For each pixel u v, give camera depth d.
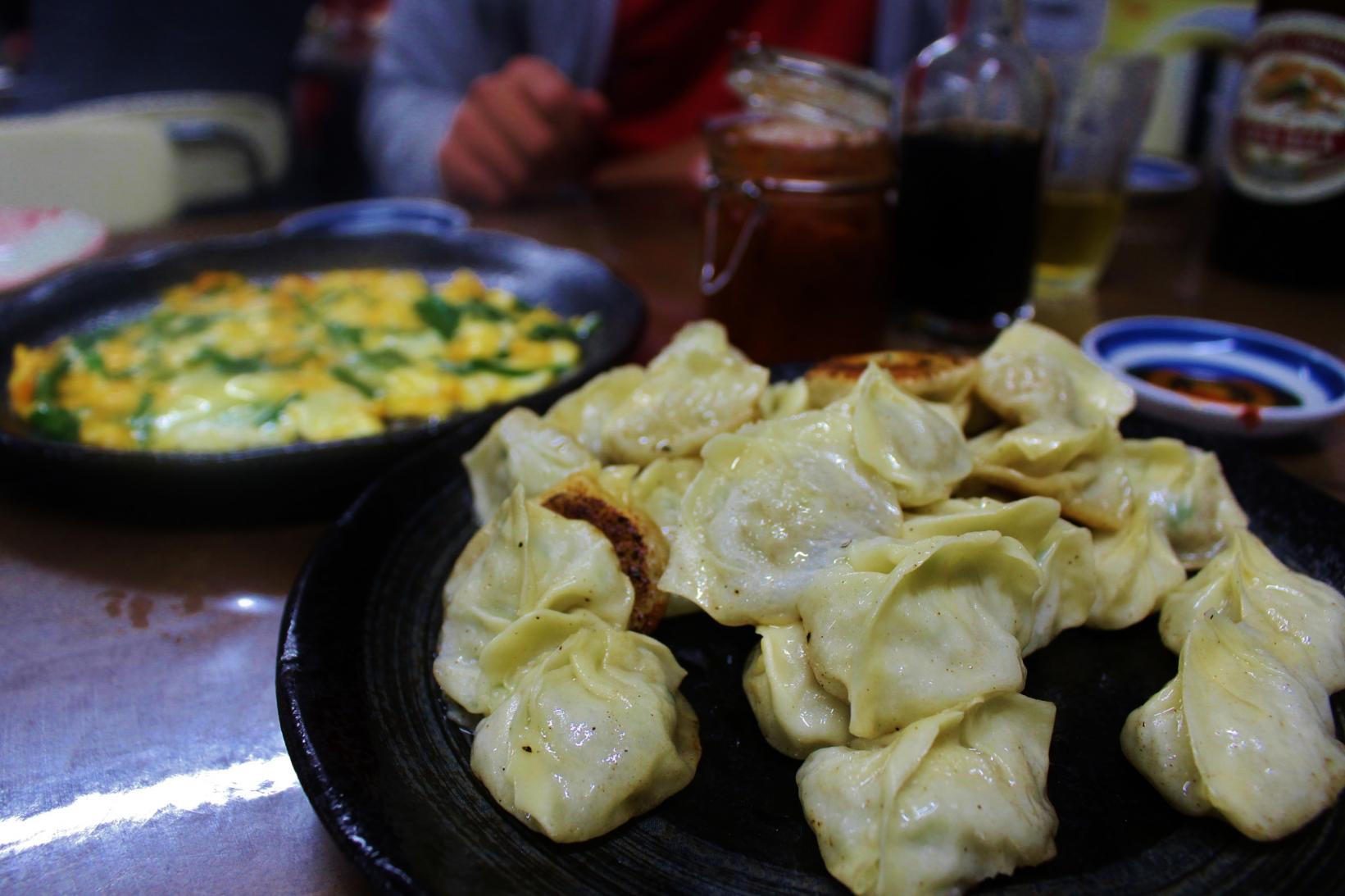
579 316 0.51
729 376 0.34
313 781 0.21
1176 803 0.23
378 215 0.66
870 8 0.85
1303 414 0.37
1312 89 0.51
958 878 0.21
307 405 0.40
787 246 0.38
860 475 0.29
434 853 0.21
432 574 0.30
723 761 0.25
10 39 1.40
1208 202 0.72
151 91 0.99
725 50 0.86
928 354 0.34
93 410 0.40
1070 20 0.79
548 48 0.86
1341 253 0.54
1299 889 0.21
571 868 0.22
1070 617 0.29
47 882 0.23
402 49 0.86
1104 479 0.32
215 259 0.55
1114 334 0.44
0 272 0.53
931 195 0.45
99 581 0.32
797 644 0.26
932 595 0.26
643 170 0.78
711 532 0.29
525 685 0.25
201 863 0.23
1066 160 0.52
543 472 0.31
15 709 0.27
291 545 0.34
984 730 0.24
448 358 0.46
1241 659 0.25
